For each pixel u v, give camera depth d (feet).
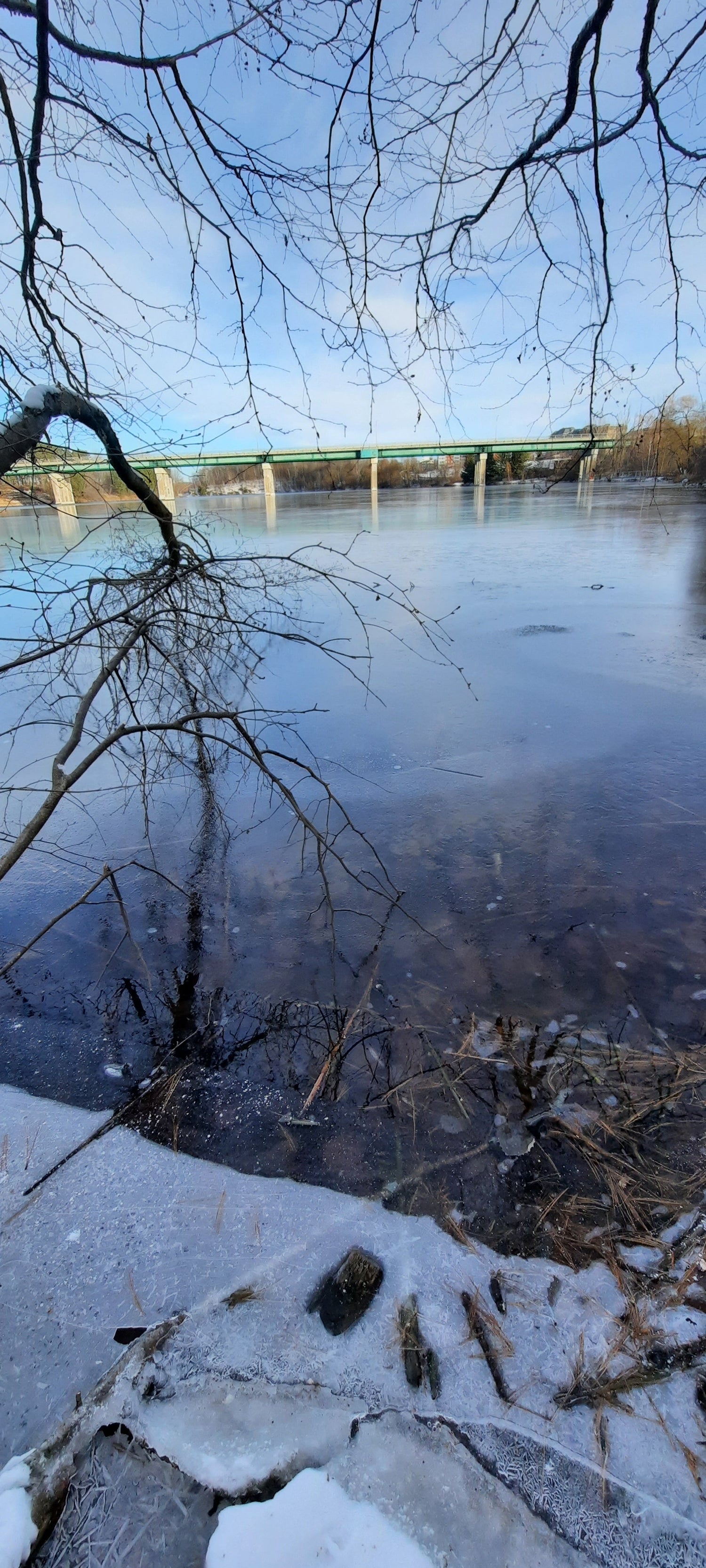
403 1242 6.50
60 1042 9.18
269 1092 8.29
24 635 24.67
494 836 13.73
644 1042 8.82
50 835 14.51
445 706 20.85
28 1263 6.37
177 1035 9.25
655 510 61.21
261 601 26.94
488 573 41.04
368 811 14.90
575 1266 6.23
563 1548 4.43
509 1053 8.74
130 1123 7.91
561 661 24.59
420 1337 5.65
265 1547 4.30
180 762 15.62
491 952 10.57
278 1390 5.29
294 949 10.89
